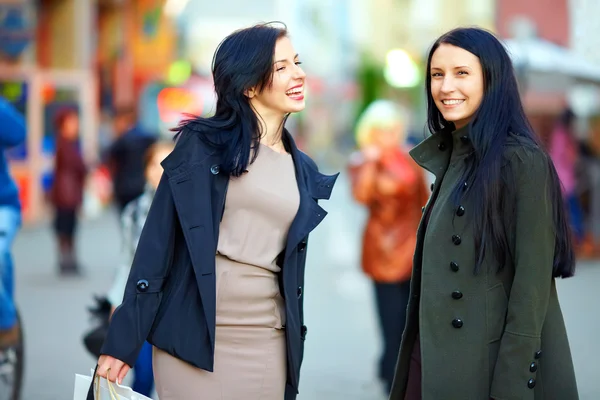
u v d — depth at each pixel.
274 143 4.82
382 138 8.59
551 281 4.41
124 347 4.47
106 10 34.53
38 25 26.41
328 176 4.88
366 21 61.66
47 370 9.39
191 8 56.16
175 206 4.53
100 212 29.38
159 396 4.58
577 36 16.03
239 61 4.64
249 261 4.58
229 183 4.62
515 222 4.28
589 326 11.45
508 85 4.44
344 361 10.05
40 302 13.65
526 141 4.31
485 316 4.35
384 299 8.58
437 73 4.53
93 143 25.27
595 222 18.19
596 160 18.31
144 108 35.38
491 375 4.34
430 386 4.38
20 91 23.25
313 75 82.88
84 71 26.44
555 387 4.36
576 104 19.94
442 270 4.41
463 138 4.54
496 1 21.28
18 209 7.20
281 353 4.65
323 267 18.61
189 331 4.47
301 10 83.25
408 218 8.58
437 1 46.66
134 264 4.55
